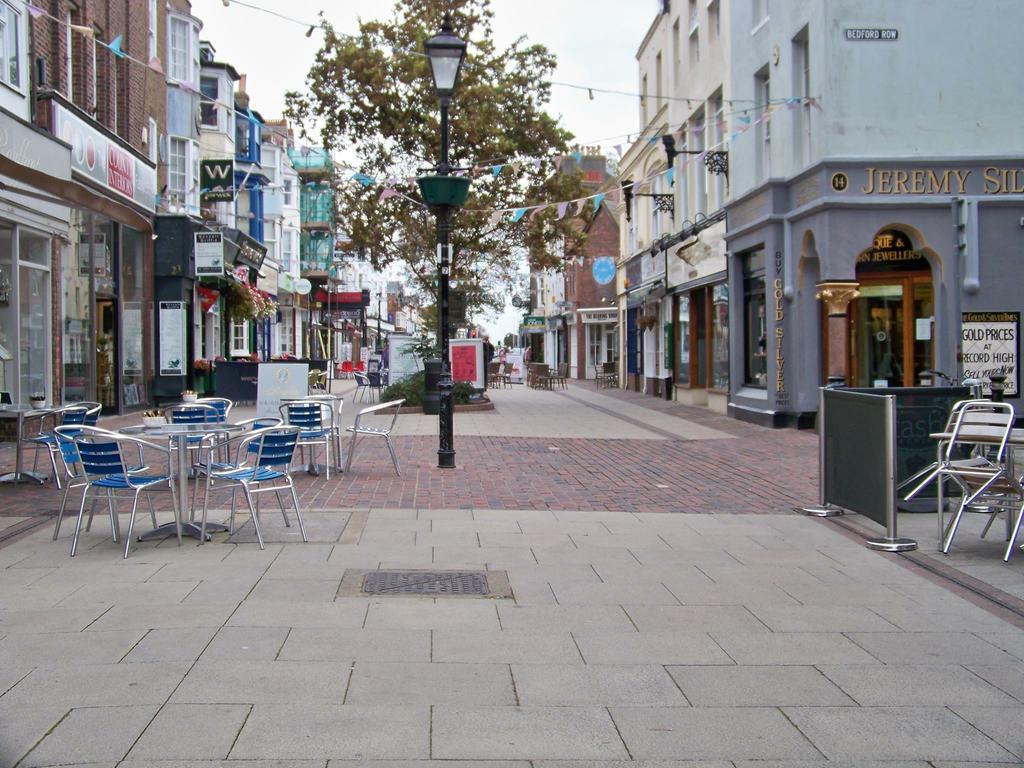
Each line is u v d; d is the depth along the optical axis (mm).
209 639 5426
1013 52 15828
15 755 3943
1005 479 7953
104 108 20047
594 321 48156
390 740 4164
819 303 17531
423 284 27656
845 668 5176
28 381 16406
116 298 20359
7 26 15125
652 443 16266
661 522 9117
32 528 8578
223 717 4363
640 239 31438
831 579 7059
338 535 8273
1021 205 15578
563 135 25109
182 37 26406
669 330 28062
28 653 5164
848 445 9031
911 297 16922
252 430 8945
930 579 7098
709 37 22547
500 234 26562
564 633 5684
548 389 36781
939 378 15672
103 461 7566
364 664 5082
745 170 19812
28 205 15805
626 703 4645
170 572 6945
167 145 25203
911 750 4176
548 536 8367
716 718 4488
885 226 15820
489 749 4105
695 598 6492
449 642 5469
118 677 4828
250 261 30156
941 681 5000
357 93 24406
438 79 12492
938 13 15828
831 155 15867
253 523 8688
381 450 14906
